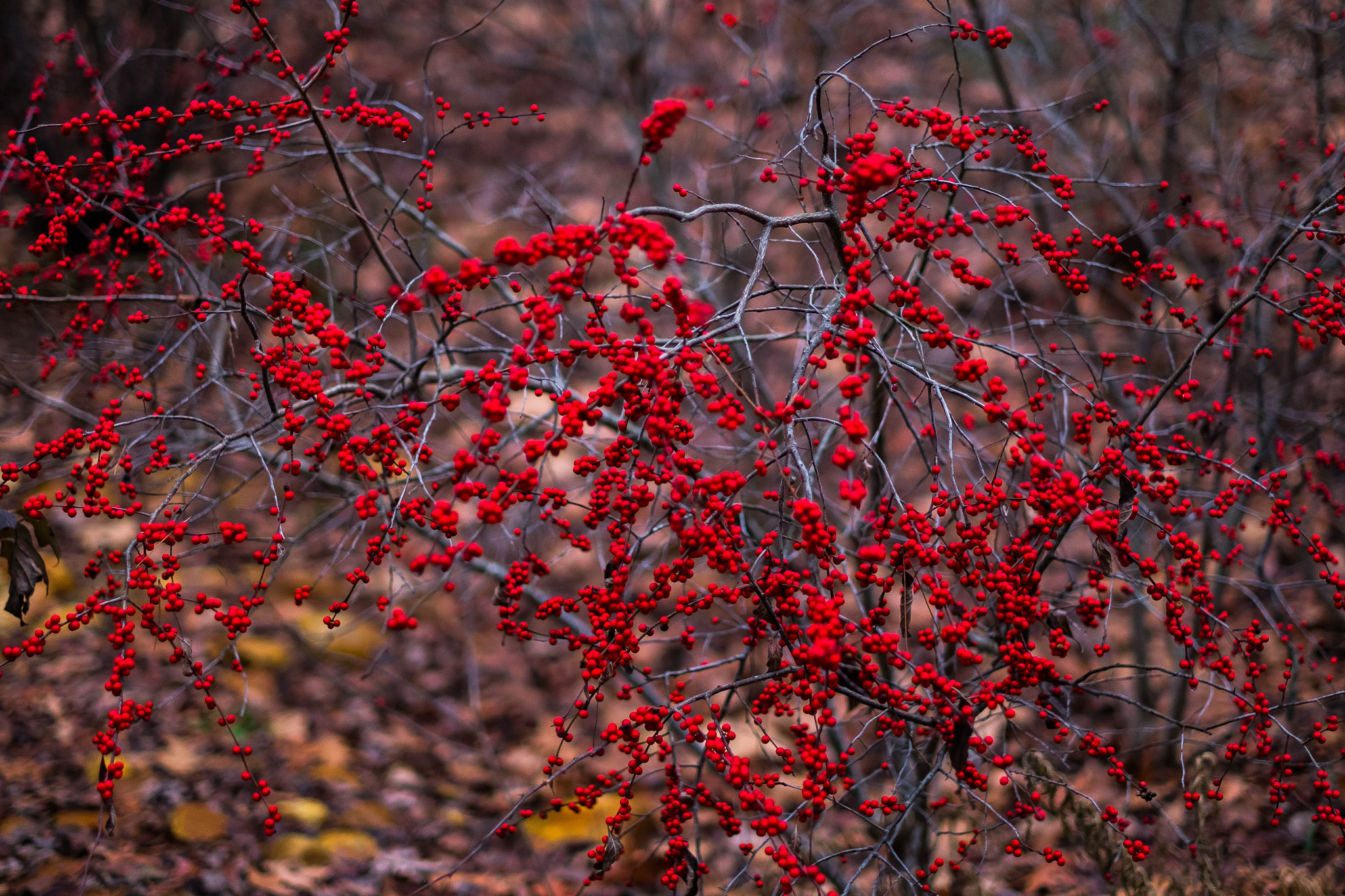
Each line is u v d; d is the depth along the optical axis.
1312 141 4.21
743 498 3.67
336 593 5.95
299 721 5.05
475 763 5.11
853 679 2.22
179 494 4.08
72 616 2.18
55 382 4.82
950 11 2.77
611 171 8.49
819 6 6.55
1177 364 5.09
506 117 2.97
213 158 5.97
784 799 4.55
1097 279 4.84
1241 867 3.68
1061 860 2.42
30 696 4.59
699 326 2.17
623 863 4.39
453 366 3.32
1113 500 3.40
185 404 2.99
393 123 2.73
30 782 4.14
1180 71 4.64
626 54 7.59
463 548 1.89
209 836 4.09
